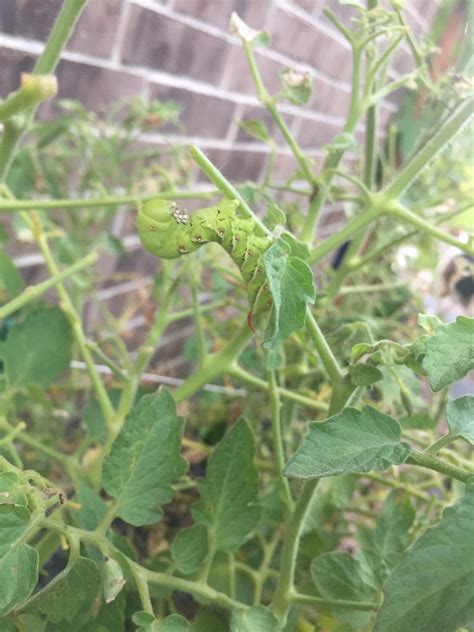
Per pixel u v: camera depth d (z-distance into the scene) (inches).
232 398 15.5
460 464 9.4
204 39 17.8
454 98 9.0
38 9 12.1
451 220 14.9
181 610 9.7
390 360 6.4
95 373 10.2
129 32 15.3
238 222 5.4
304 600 7.5
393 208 9.1
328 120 26.7
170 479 7.0
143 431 7.0
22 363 9.9
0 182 6.2
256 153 22.9
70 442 14.1
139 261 20.4
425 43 9.9
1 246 14.8
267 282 5.7
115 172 15.5
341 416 5.5
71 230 14.5
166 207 5.6
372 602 7.4
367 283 16.6
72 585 6.0
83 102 15.3
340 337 9.8
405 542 8.2
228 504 7.5
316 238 26.9
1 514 5.4
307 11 21.2
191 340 16.1
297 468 5.1
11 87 12.6
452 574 4.3
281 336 5.5
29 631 6.8
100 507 7.7
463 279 16.5
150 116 14.9
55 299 17.5
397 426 5.5
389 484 10.1
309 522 9.5
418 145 9.9
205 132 19.9
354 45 9.5
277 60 21.3
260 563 10.7
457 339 5.4
